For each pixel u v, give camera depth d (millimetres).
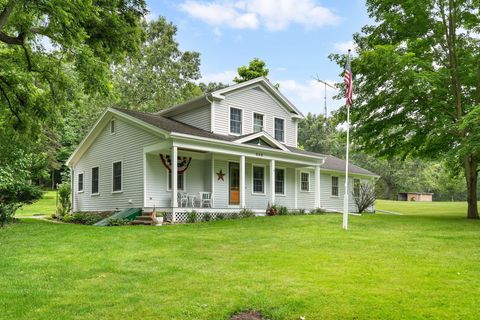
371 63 17531
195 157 18969
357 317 4785
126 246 9578
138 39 16562
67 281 6523
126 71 38625
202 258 8180
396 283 6125
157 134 16281
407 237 10664
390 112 19125
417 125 18938
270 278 6484
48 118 17312
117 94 15383
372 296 5492
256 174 21141
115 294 5801
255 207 20750
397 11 18812
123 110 18906
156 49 40031
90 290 6023
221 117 19562
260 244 9766
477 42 18797
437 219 16547
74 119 40969
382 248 9062
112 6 14820
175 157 15648
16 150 15367
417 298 5410
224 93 19625
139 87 38375
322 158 21750
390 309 5000
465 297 5438
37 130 17609
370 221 14906
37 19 13914
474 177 18109
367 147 20891
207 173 19125
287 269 7074
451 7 17938
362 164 58125
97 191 20531
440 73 16969
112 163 19484
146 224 15070
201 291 5859
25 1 11977
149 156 17359
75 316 4957
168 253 8727
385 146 20531
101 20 14414
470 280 6270
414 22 18406
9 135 15711
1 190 15016
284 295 5574
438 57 18922
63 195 22328
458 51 18375
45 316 4961
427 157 20812
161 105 38812
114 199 19062
